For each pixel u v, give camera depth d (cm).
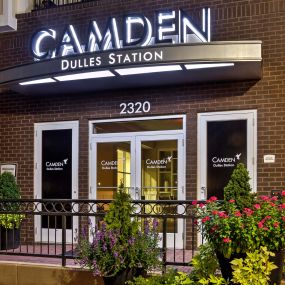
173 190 886
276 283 508
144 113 907
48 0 1012
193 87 877
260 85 832
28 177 984
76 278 660
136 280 540
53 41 952
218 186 852
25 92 959
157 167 900
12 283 696
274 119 820
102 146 939
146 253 586
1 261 721
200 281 492
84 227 688
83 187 941
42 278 680
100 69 791
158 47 761
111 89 927
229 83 853
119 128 933
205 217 522
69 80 859
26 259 746
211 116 862
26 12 1013
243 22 848
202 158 865
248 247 493
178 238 869
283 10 825
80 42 942
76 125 957
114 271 572
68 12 965
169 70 796
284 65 819
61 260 730
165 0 897
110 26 867
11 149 1001
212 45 746
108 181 931
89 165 942
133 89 917
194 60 748
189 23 838
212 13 867
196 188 864
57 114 971
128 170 918
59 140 968
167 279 534
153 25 893
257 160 827
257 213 508
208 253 534
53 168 968
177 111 884
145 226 602
